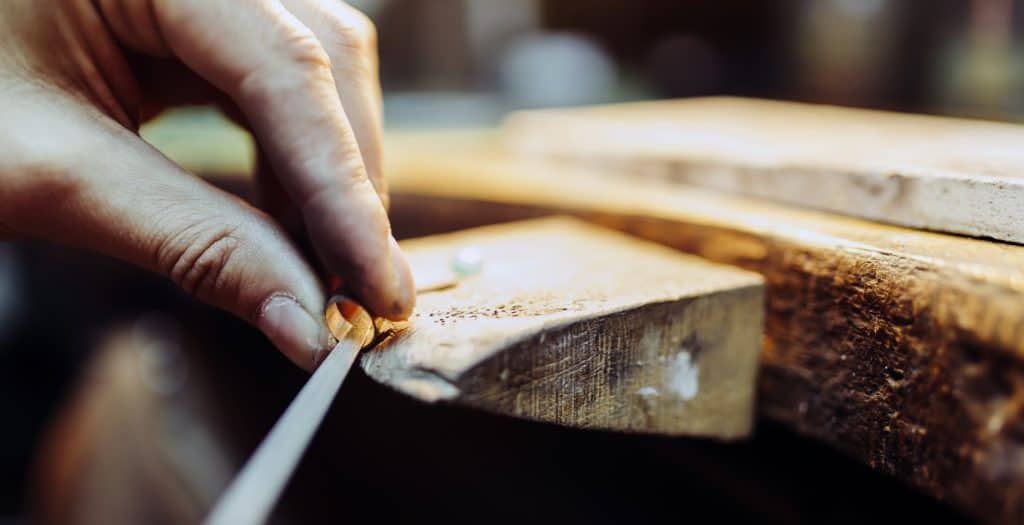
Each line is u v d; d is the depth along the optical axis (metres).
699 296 0.25
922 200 0.26
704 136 0.38
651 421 0.25
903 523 0.29
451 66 0.74
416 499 0.38
